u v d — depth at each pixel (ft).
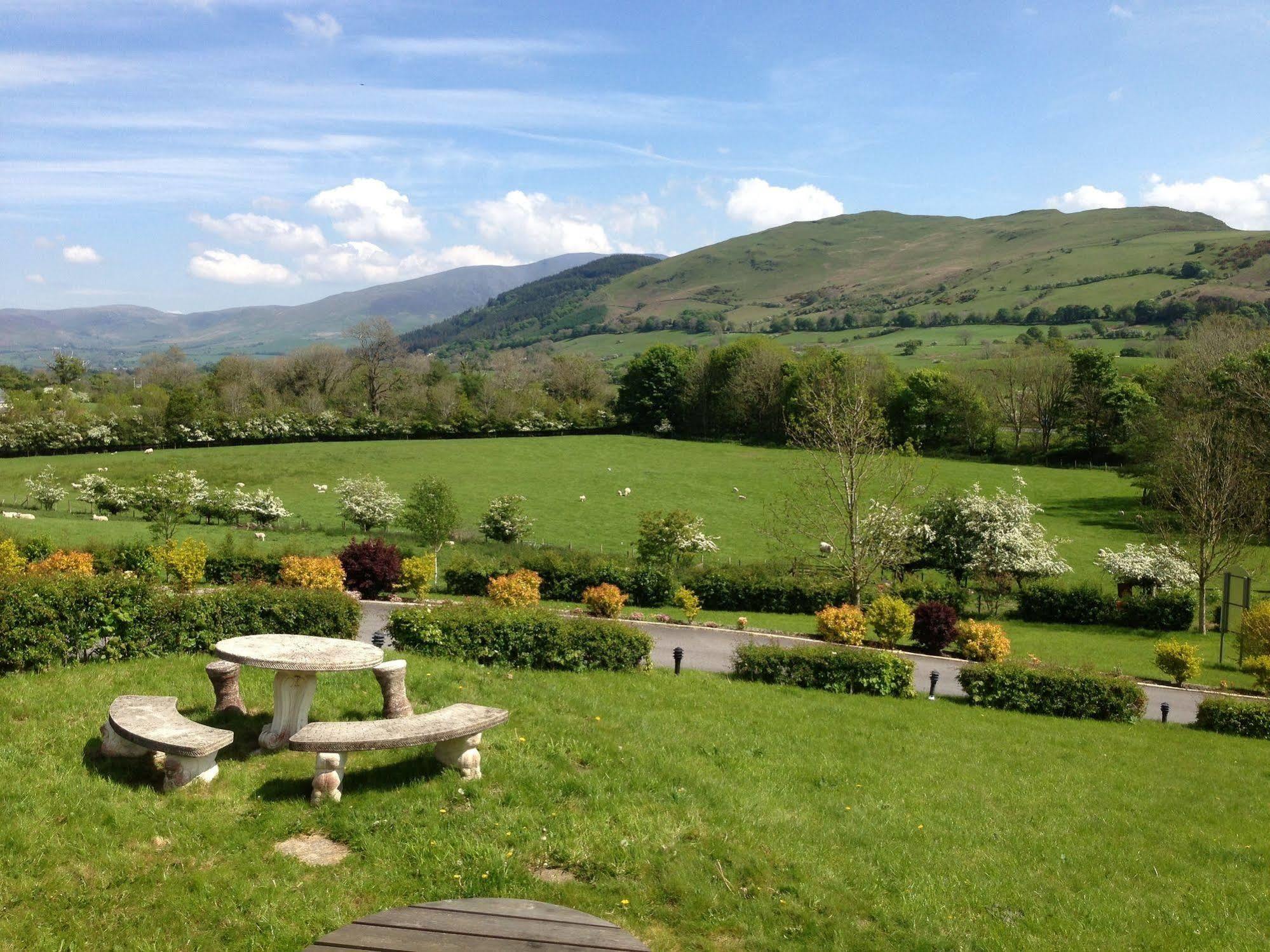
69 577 42.86
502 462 256.32
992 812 36.17
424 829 25.09
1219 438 132.16
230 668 33.94
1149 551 122.83
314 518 172.96
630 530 172.45
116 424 258.78
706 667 68.03
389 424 304.91
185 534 140.56
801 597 102.58
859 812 32.81
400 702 32.50
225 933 20.02
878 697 59.57
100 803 25.22
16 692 34.45
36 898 20.65
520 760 30.89
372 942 14.71
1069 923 25.64
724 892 23.58
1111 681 61.11
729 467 251.39
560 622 53.88
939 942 22.88
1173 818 38.83
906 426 274.77
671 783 31.07
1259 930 27.27
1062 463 255.91
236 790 27.07
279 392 348.59
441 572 118.32
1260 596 119.24
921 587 106.63
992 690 61.72
